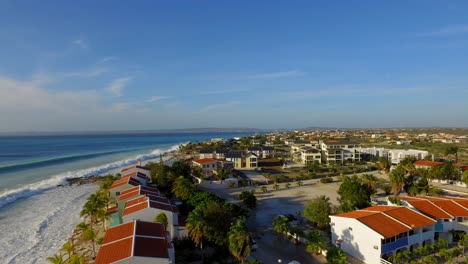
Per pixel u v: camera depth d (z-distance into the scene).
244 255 38.44
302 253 45.62
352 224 44.88
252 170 127.38
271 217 63.31
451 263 40.25
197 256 43.59
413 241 44.75
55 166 151.75
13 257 48.22
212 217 44.06
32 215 70.75
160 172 88.62
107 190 73.00
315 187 93.56
